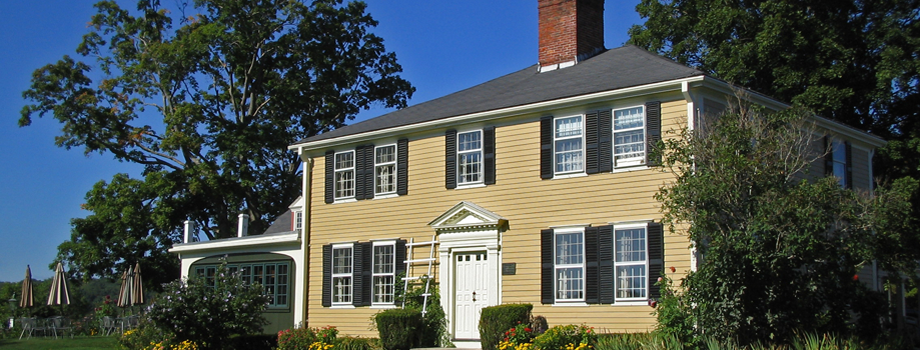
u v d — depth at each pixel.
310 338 22.59
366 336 23.91
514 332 19.08
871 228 16.94
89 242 40.78
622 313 19.23
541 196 21.08
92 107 40.69
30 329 35.12
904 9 28.62
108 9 42.78
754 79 29.48
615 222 19.69
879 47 28.56
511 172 21.73
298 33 42.41
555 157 21.03
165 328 23.22
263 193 42.19
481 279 22.02
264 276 27.80
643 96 19.70
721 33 30.28
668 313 16.64
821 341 15.50
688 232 16.77
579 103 20.61
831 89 26.88
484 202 22.09
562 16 24.86
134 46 43.03
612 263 19.55
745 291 15.77
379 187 24.62
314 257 25.81
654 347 16.14
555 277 20.52
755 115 17.06
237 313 23.80
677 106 19.22
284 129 43.03
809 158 21.61
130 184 40.59
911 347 19.30
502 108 21.83
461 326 22.12
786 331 15.82
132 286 31.03
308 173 26.52
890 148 27.75
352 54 45.28
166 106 42.28
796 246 15.30
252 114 43.00
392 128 24.14
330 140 25.61
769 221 15.51
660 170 19.12
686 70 19.31
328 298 25.06
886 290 23.56
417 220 23.39
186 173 39.97
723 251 15.77
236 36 40.22
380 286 24.05
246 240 28.05
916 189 25.89
